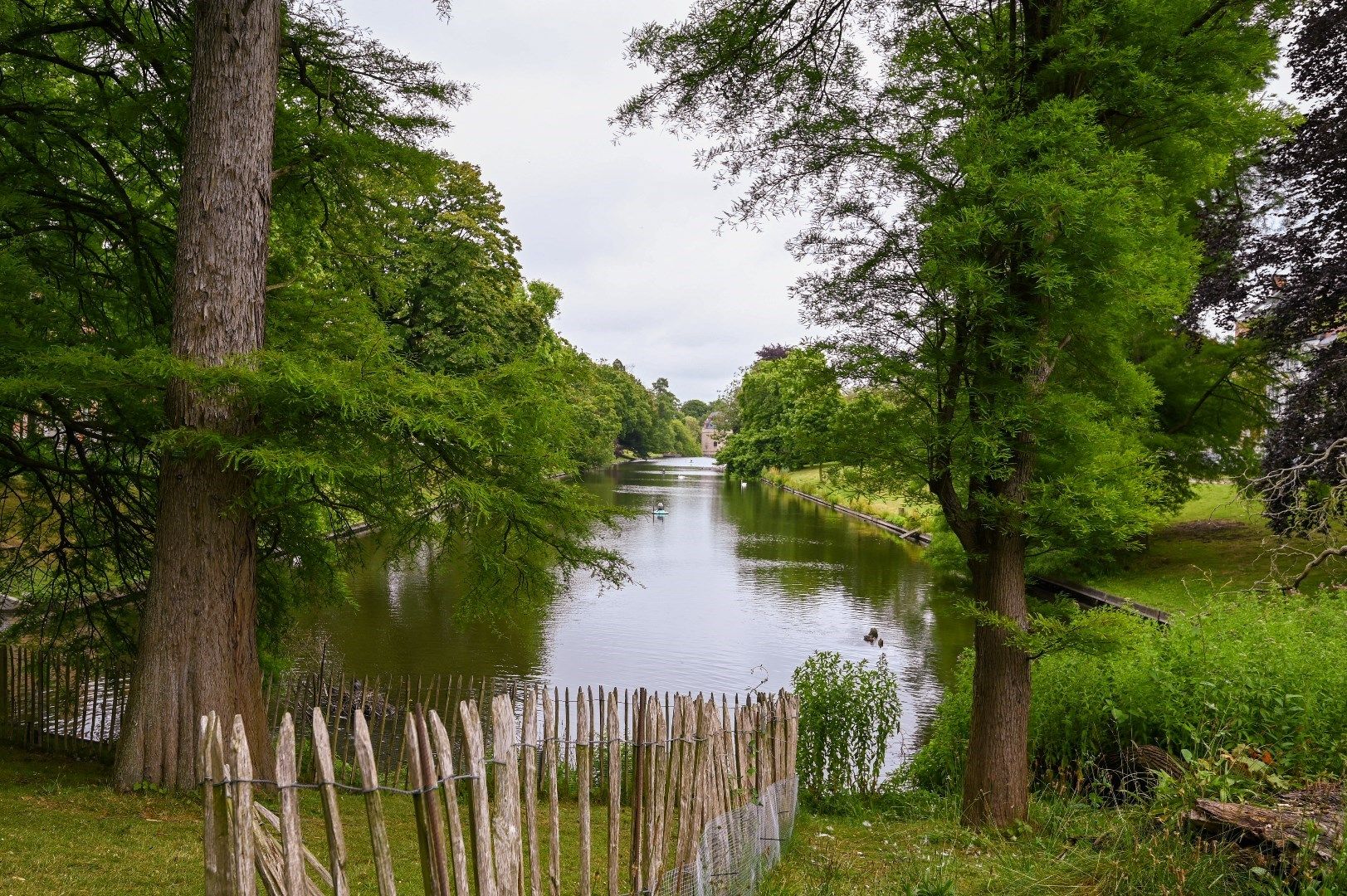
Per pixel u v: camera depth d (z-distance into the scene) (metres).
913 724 15.43
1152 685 9.35
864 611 25.58
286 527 10.33
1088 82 8.36
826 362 9.03
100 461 10.85
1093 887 5.72
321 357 8.72
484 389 8.24
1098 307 7.86
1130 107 8.28
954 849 7.48
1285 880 5.11
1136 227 7.62
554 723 4.18
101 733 10.93
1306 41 18.86
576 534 9.54
